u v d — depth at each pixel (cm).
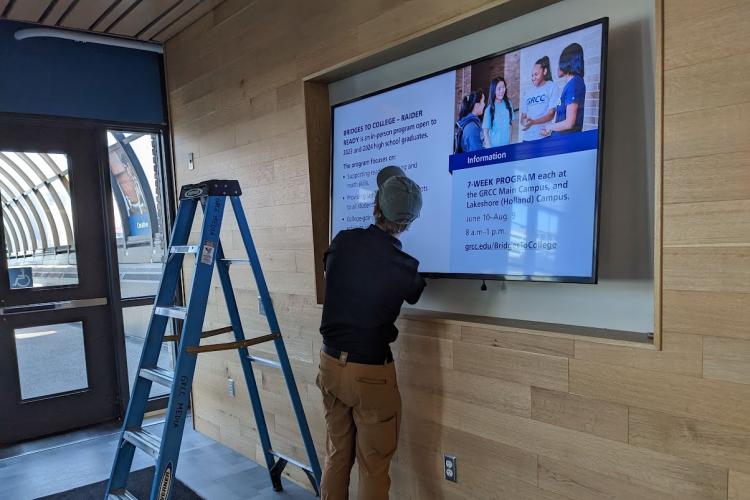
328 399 206
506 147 179
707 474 136
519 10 176
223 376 352
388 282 187
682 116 134
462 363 195
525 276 176
